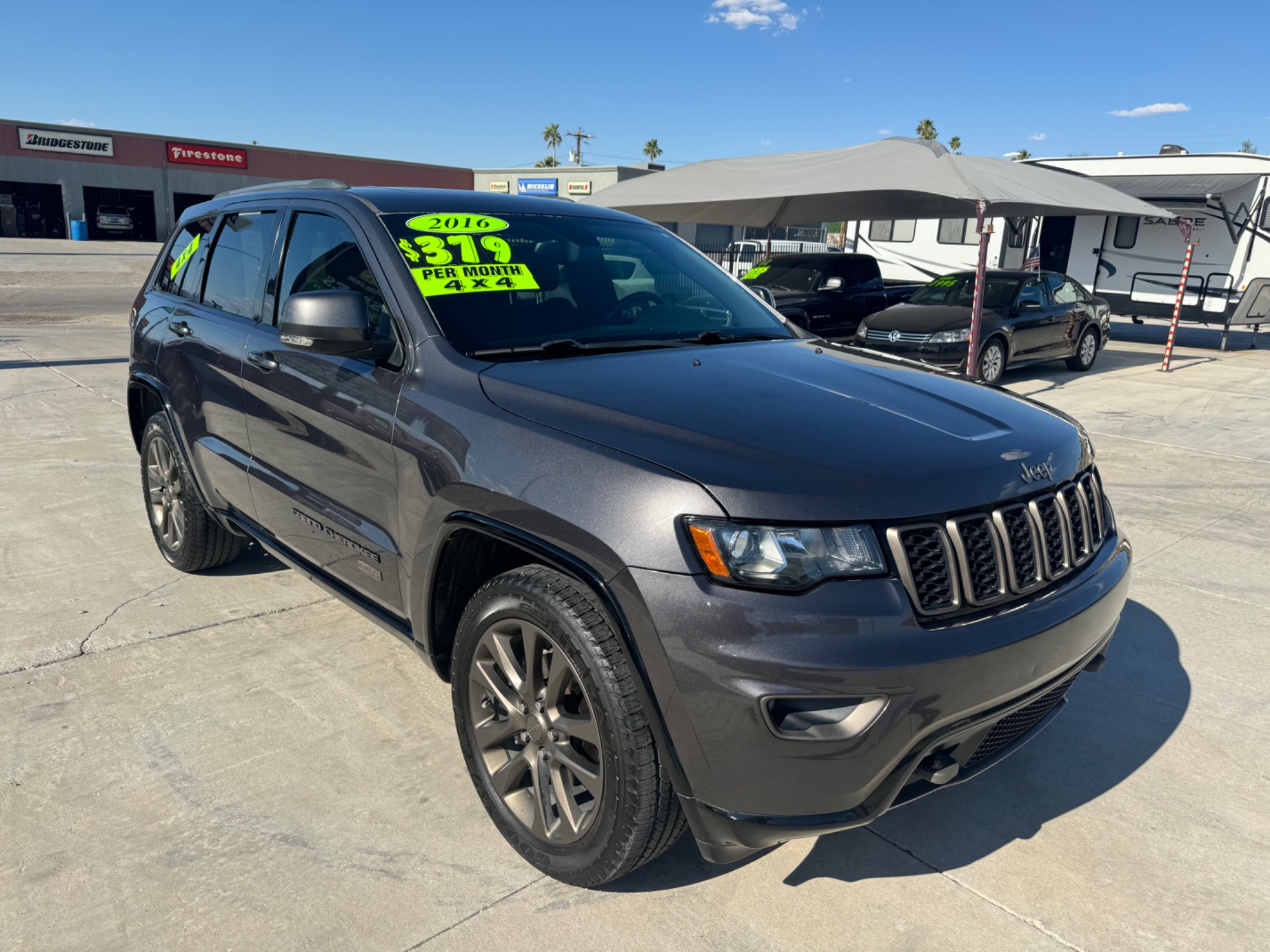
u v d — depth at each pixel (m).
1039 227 17.39
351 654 3.60
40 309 17.30
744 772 1.95
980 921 2.28
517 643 2.39
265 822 2.57
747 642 1.90
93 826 2.54
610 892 2.34
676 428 2.19
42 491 5.63
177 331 3.99
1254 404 10.14
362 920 2.22
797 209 14.57
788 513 1.96
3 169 39.38
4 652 3.54
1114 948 2.20
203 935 2.15
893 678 1.91
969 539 2.12
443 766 2.87
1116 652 3.83
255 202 3.74
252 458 3.48
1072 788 2.86
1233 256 15.45
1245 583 4.63
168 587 4.21
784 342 3.24
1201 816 2.73
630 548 2.01
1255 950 2.20
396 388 2.69
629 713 2.05
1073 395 10.79
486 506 2.31
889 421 2.35
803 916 2.27
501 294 2.94
